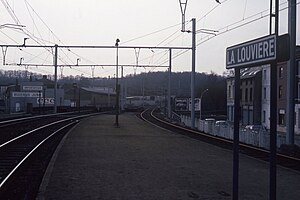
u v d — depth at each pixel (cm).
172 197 943
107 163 1500
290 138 2088
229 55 635
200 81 10962
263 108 6575
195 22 4075
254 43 557
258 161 1633
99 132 3216
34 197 983
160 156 1736
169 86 5706
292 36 2045
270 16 745
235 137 624
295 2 2041
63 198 929
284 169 1431
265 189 1045
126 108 10556
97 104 13488
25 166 1496
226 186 1077
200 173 1291
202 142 2497
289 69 2070
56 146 2242
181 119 5675
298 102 5344
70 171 1312
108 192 995
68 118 5625
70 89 13300
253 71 7038
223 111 10056
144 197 941
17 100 9269
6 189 1076
